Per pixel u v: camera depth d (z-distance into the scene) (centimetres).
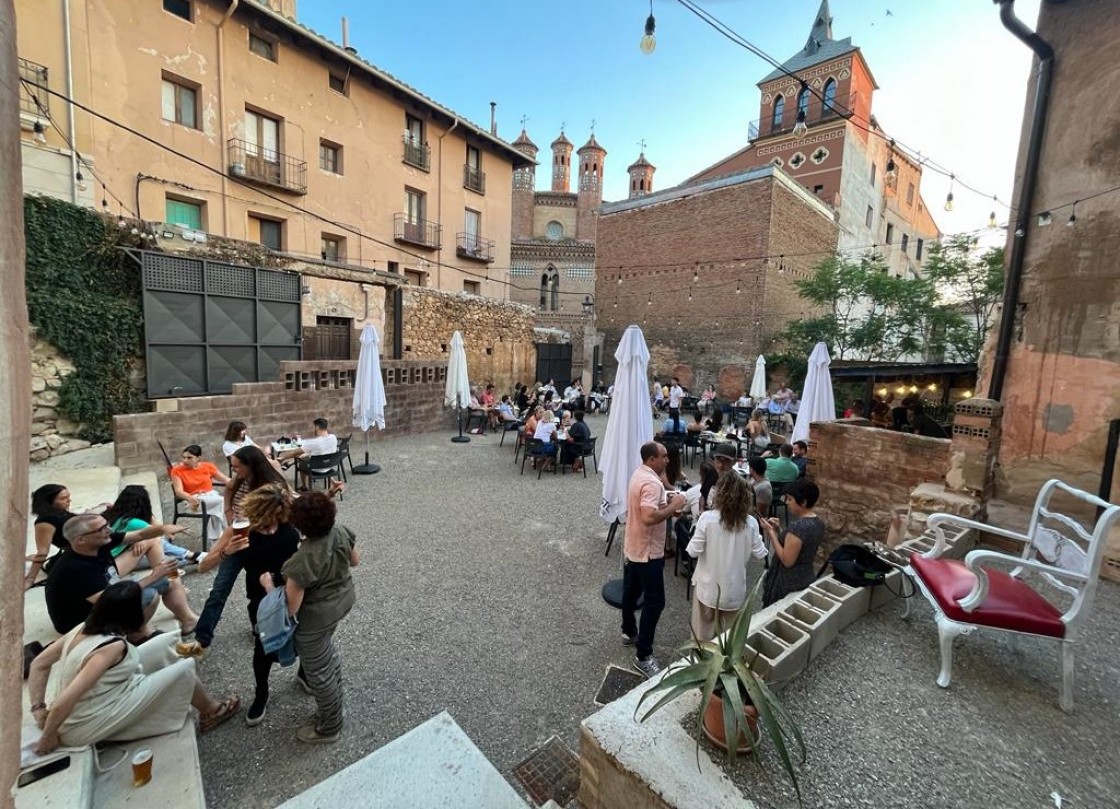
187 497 524
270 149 1515
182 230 980
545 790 258
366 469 873
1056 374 527
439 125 2008
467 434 1283
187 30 1309
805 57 2545
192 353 995
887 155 2808
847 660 273
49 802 210
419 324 1502
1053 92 532
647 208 2317
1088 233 505
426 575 494
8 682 83
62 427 856
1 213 79
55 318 837
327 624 270
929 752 210
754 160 2688
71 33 1112
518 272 2955
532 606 441
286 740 284
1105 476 462
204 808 227
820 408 802
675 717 207
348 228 1714
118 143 1202
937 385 1297
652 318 2314
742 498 328
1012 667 272
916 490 493
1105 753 214
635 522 355
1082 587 238
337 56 1603
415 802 225
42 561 383
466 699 322
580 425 946
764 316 1986
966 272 1516
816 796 182
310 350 1223
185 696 272
